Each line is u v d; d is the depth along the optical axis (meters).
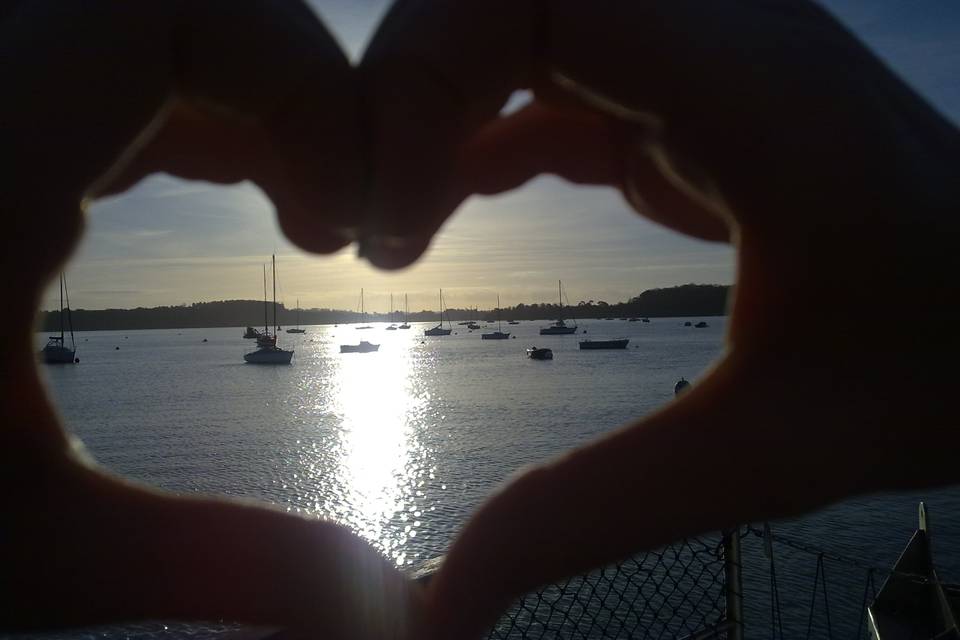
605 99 0.51
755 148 0.49
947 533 16.38
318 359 121.56
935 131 0.55
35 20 0.44
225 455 40.31
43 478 0.45
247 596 0.49
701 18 0.51
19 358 0.43
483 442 43.34
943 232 0.49
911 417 0.47
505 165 0.74
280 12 0.48
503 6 0.49
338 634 0.49
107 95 0.44
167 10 0.46
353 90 0.48
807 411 0.47
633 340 152.38
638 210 0.74
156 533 0.48
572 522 0.48
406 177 0.48
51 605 0.46
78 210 0.44
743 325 0.49
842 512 18.34
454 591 0.49
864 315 0.48
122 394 71.62
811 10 0.56
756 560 14.40
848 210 0.48
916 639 4.46
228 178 0.60
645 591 5.00
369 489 31.31
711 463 0.48
